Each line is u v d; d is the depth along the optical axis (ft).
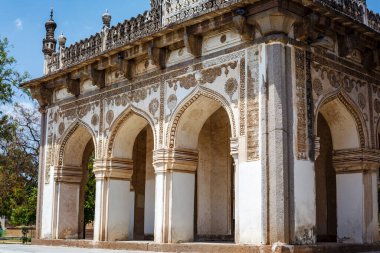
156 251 30.25
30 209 62.54
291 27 26.84
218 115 36.22
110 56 34.40
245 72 27.45
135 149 41.27
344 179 31.17
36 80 40.75
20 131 69.05
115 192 35.19
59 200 39.52
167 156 30.81
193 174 31.60
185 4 30.66
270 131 25.75
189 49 29.55
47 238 39.58
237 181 26.96
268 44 26.48
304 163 26.27
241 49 27.86
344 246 27.66
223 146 35.88
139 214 40.42
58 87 40.81
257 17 26.40
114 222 34.91
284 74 26.14
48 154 41.09
